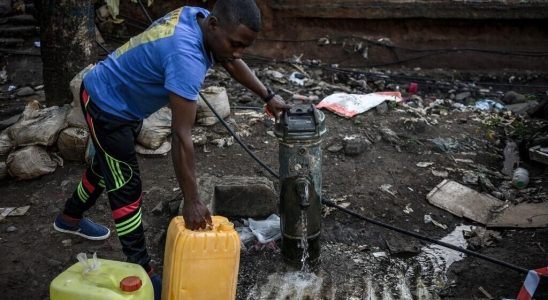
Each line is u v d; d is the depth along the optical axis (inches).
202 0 307.0
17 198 165.9
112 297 100.2
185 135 103.6
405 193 171.3
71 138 174.7
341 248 149.4
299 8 296.7
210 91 194.7
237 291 132.7
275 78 265.9
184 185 105.9
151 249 145.9
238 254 111.2
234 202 155.4
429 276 140.3
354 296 131.7
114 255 143.3
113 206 120.2
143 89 111.9
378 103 214.1
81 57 194.4
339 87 261.4
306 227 132.6
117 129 114.7
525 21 294.7
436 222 160.4
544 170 188.7
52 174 175.0
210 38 105.8
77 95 174.9
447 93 272.1
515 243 151.6
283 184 131.3
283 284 135.1
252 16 103.2
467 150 196.7
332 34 302.5
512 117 230.7
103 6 305.4
